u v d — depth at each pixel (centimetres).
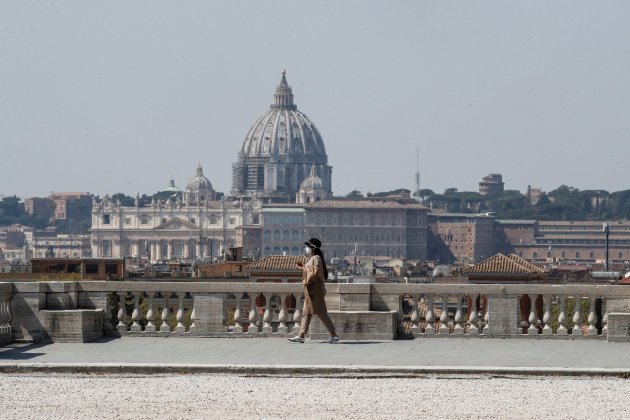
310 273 8981
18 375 7694
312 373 7694
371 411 6456
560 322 9312
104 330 9544
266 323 9475
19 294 9206
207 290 9500
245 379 7519
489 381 7425
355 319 9225
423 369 7631
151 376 7644
